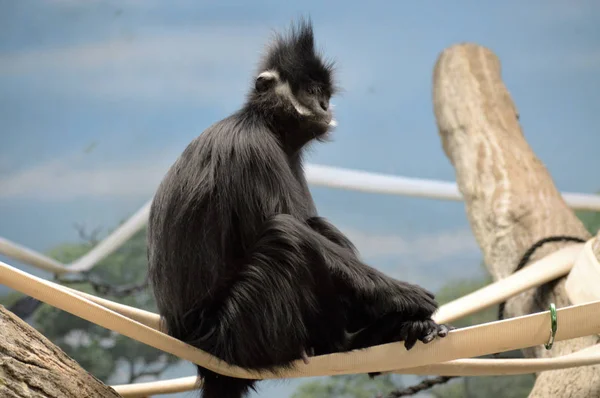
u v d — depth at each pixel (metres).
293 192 5.85
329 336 5.56
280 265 5.26
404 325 5.25
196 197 5.61
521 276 7.74
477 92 11.65
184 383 5.98
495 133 10.94
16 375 4.28
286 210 5.71
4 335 4.35
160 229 5.77
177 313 5.61
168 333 5.74
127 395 5.96
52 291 4.57
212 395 5.63
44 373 4.43
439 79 12.41
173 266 5.62
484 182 10.29
